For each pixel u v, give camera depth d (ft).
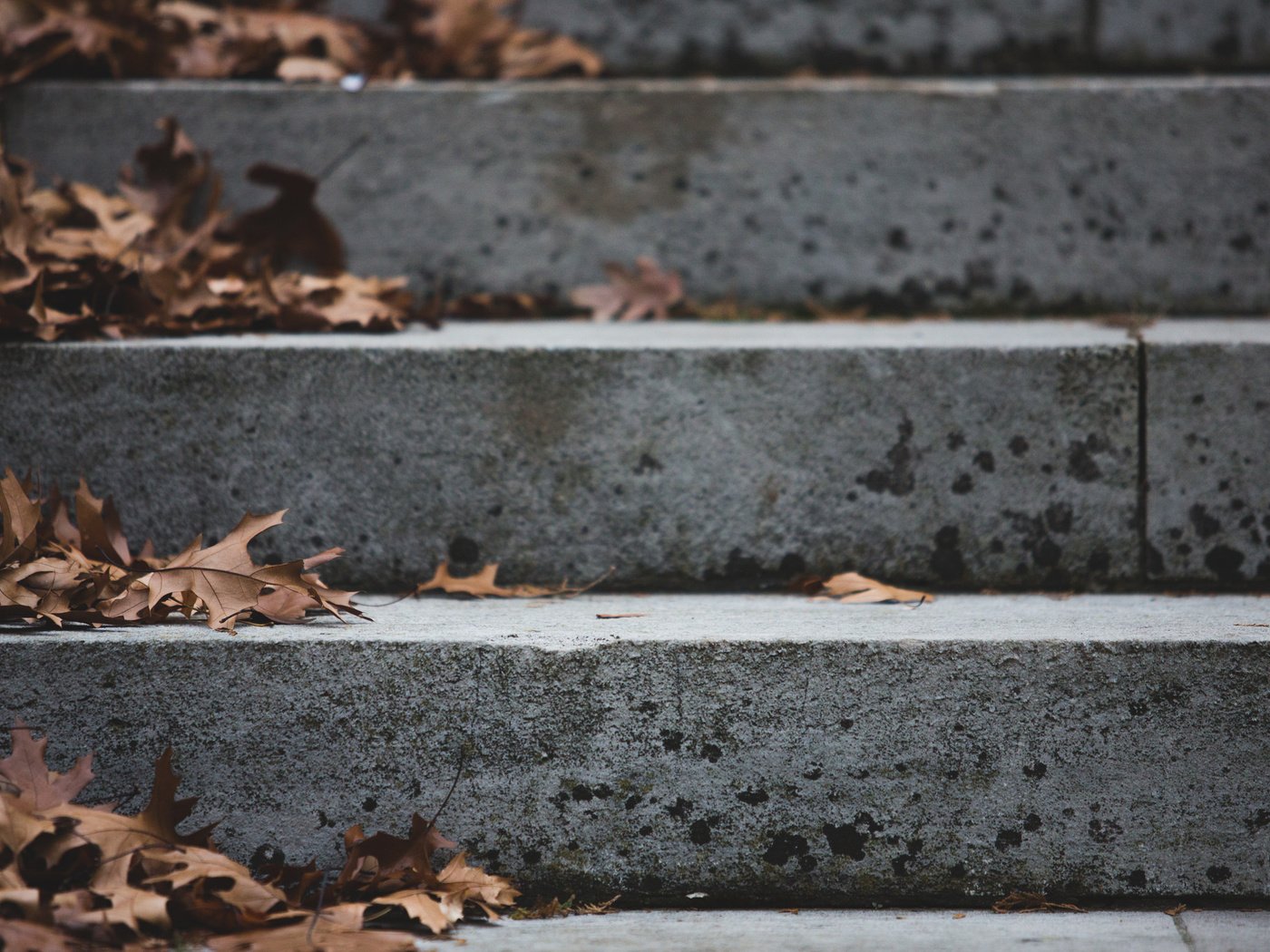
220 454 10.42
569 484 10.44
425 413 10.43
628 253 11.42
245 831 9.87
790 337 10.66
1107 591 10.44
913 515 10.45
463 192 11.39
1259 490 10.43
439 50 11.73
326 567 10.44
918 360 10.44
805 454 10.45
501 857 9.87
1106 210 11.33
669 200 11.41
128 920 9.50
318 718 9.87
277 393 10.42
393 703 9.87
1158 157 11.30
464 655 9.87
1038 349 10.43
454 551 10.44
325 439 10.43
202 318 10.75
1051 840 9.86
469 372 10.43
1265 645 9.86
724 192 11.41
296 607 10.05
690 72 12.01
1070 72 11.96
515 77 11.76
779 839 9.87
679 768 9.88
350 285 11.07
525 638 9.89
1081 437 10.43
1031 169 11.34
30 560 10.03
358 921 9.61
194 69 11.54
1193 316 11.32
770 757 9.88
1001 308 11.37
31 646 9.86
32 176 11.14
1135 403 10.43
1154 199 11.31
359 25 11.93
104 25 11.45
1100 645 9.86
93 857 9.65
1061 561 10.44
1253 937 9.67
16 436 10.39
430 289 11.41
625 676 9.88
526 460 10.44
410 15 11.90
